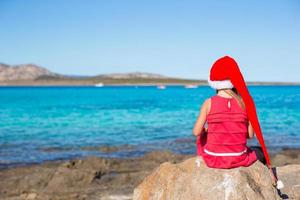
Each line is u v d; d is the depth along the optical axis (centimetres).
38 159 1766
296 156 1669
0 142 2270
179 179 560
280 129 2741
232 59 541
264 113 4062
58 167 1457
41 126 3125
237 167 543
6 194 1202
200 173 546
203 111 543
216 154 540
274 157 1558
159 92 12338
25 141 2311
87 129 2912
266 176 550
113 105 5772
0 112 4528
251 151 570
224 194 523
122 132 2717
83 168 1440
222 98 537
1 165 1638
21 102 6625
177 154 1738
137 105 5747
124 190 1204
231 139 534
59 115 4128
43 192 1207
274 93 10950
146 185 596
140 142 2245
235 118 532
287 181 659
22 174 1434
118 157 1789
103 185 1262
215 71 542
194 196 535
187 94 10538
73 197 1142
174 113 4244
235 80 531
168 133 2627
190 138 2372
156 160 1617
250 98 530
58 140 2358
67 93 11394
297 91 13100
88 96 9188
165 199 560
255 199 520
